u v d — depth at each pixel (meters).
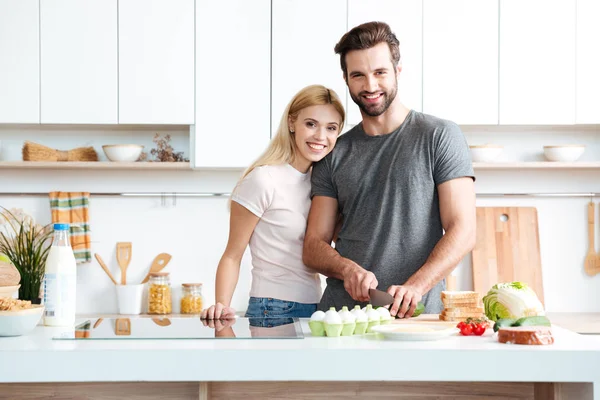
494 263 3.52
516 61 3.28
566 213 3.59
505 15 3.28
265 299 2.19
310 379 1.36
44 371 1.34
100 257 3.55
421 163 2.09
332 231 2.23
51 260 1.69
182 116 3.27
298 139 2.20
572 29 3.28
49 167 3.40
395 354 1.36
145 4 3.27
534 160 3.57
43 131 3.53
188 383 1.54
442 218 2.09
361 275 1.88
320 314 1.53
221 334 1.52
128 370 1.35
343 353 1.36
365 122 2.18
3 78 3.25
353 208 2.16
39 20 3.26
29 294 2.83
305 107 2.18
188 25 3.27
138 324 1.71
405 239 2.08
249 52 3.27
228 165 3.28
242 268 3.55
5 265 1.69
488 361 1.36
